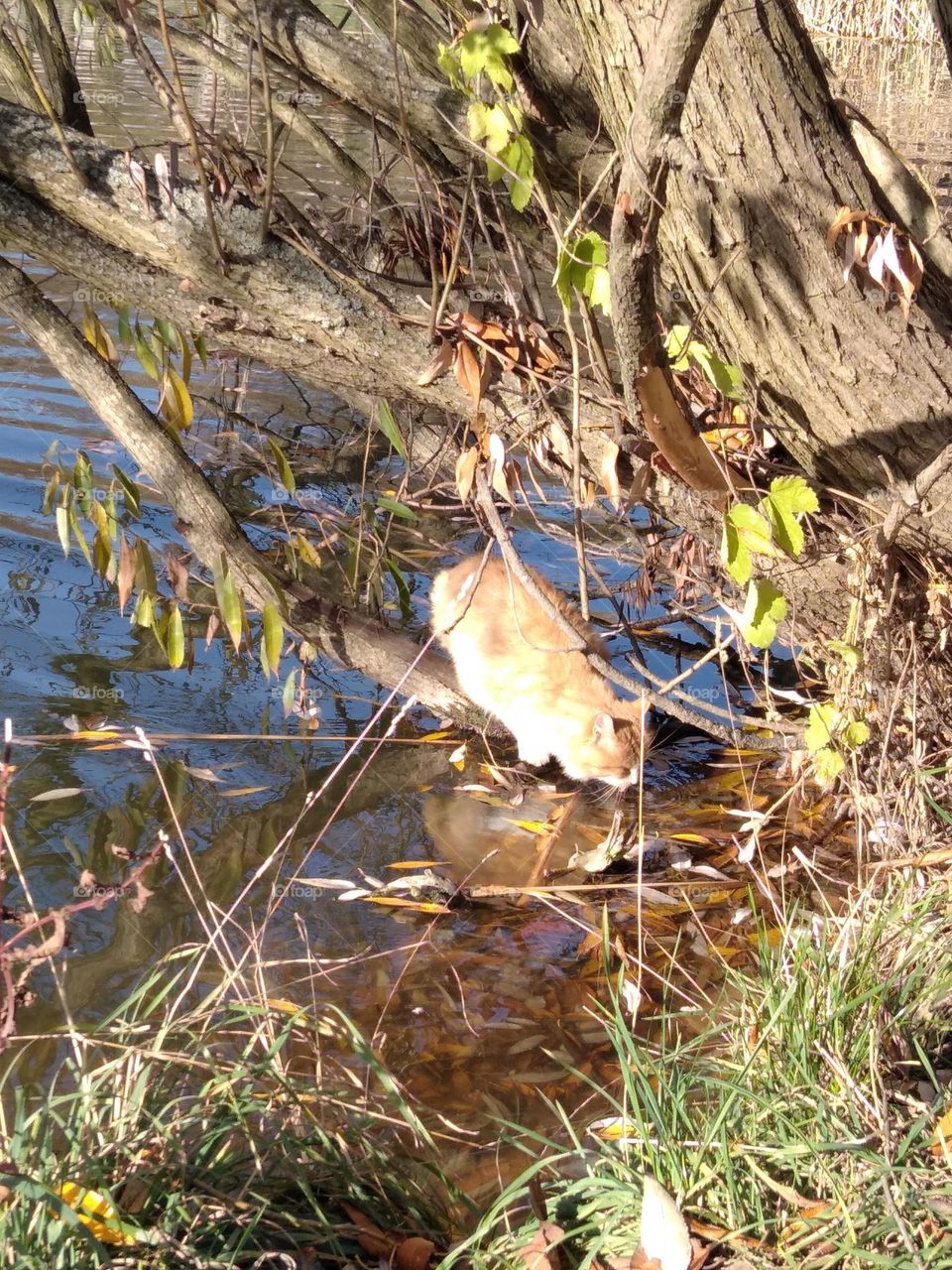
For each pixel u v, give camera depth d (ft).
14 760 12.73
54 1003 11.15
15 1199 9.78
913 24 32.17
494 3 11.35
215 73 12.81
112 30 13.21
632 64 10.68
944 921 11.18
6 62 12.80
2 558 14.71
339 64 12.03
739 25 10.72
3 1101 10.61
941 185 19.56
